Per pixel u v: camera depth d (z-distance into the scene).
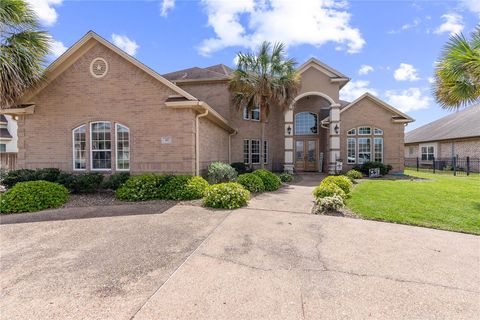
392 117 16.78
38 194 6.81
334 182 8.99
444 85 8.08
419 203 7.38
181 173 9.55
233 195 7.11
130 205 7.24
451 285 3.08
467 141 20.45
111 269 3.43
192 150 9.58
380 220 5.86
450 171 19.89
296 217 6.12
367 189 10.02
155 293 2.86
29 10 8.71
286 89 13.20
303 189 10.63
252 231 5.07
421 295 2.86
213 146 12.77
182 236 4.76
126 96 9.84
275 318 2.44
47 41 9.21
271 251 4.09
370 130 16.98
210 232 4.98
